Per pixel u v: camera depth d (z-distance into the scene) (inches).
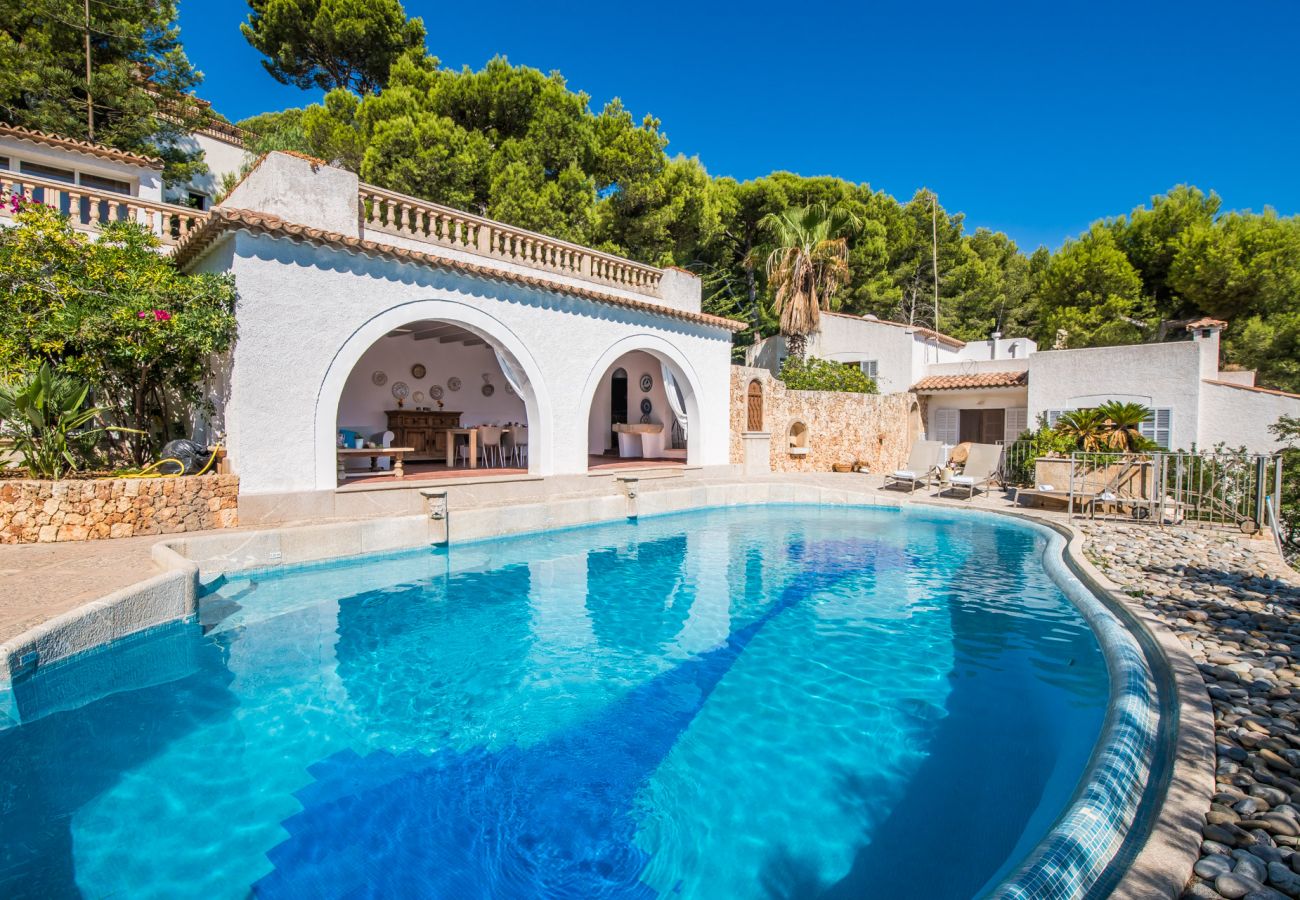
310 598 287.0
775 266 911.7
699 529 471.2
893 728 174.4
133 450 390.6
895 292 1181.1
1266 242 922.1
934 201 1180.5
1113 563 319.9
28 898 107.9
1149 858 98.1
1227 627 217.8
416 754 160.7
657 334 583.2
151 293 339.9
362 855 122.5
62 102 763.4
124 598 207.9
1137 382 663.1
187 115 872.9
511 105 780.0
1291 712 152.4
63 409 321.4
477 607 283.7
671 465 622.8
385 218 456.4
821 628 258.7
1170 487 506.3
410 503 409.7
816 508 573.6
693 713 184.1
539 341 484.4
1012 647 235.3
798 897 109.9
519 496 467.2
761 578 337.4
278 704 187.8
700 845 125.3
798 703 190.2
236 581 303.6
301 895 110.8
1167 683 175.5
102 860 119.2
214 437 387.5
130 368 367.6
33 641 170.6
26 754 157.6
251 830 128.6
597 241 802.8
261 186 378.3
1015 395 803.4
